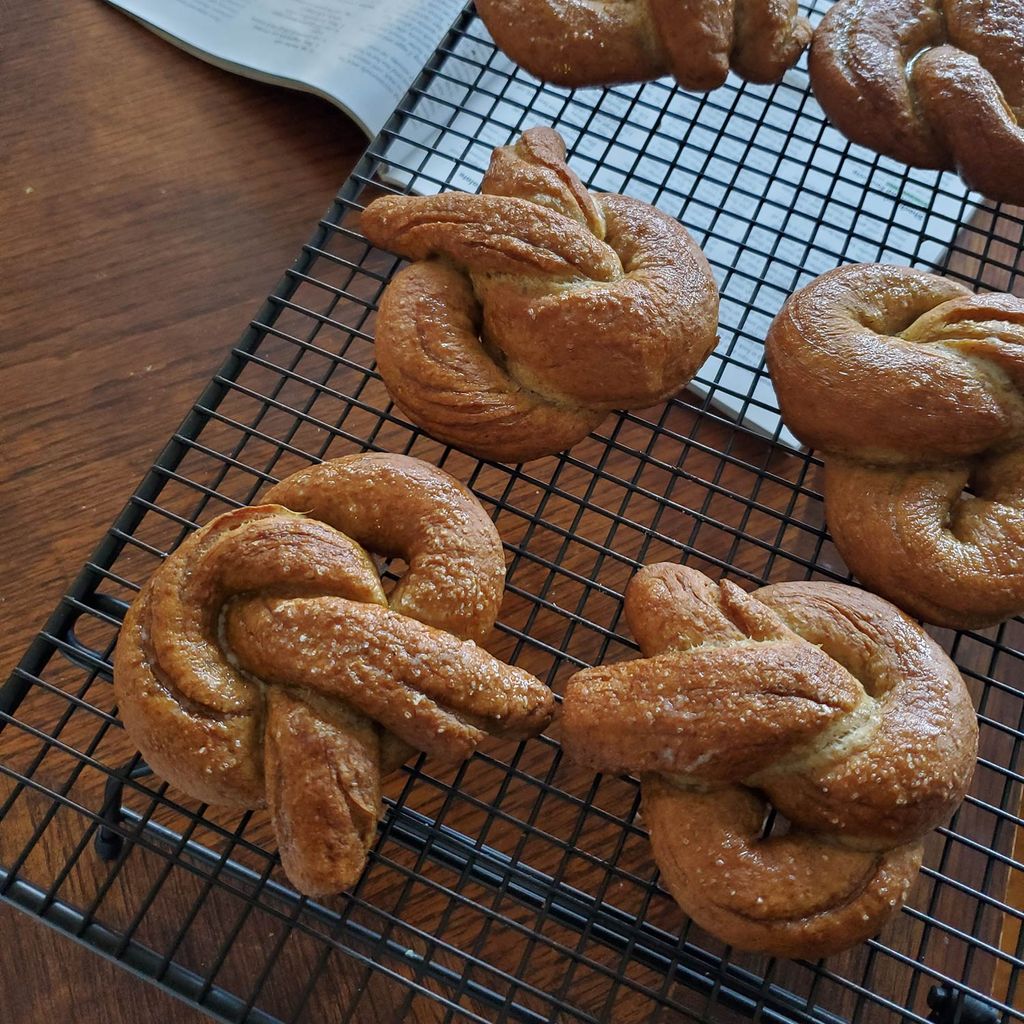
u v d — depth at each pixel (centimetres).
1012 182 32
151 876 30
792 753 25
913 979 25
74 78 42
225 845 30
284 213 40
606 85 35
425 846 26
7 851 30
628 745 25
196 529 28
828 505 30
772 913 24
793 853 25
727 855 24
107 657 28
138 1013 29
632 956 26
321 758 24
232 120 41
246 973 29
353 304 38
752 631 26
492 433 29
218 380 31
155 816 31
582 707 25
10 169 40
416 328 29
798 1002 26
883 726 25
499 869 27
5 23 43
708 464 36
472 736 24
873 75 33
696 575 27
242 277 39
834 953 25
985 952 28
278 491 28
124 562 34
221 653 26
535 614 29
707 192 40
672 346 29
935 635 34
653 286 29
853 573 29
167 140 41
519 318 28
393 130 35
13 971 29
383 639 24
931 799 24
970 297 30
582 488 36
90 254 39
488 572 27
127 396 37
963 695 26
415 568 27
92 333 38
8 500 35
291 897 27
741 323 32
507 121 40
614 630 33
